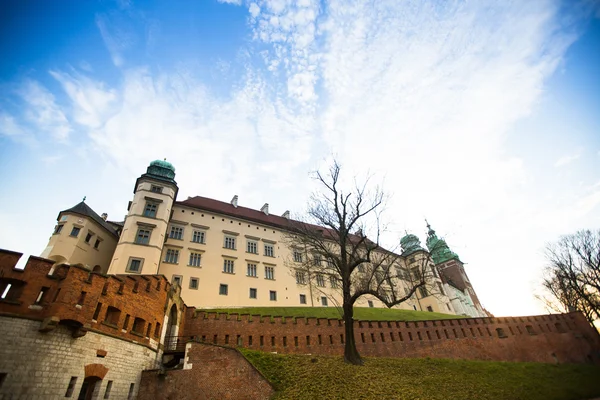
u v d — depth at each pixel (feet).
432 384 72.64
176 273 139.95
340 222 90.84
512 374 90.22
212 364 64.23
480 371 88.07
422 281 84.84
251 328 91.40
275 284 163.94
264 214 204.54
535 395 78.28
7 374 42.52
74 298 52.26
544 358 112.57
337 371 69.82
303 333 95.55
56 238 122.42
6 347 43.60
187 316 90.48
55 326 48.11
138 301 68.90
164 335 78.13
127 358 61.72
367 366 75.61
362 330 101.14
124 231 131.34
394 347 100.83
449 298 229.45
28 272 49.78
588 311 153.38
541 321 125.80
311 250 101.09
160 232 136.15
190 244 151.74
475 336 113.70
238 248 165.48
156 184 148.77
